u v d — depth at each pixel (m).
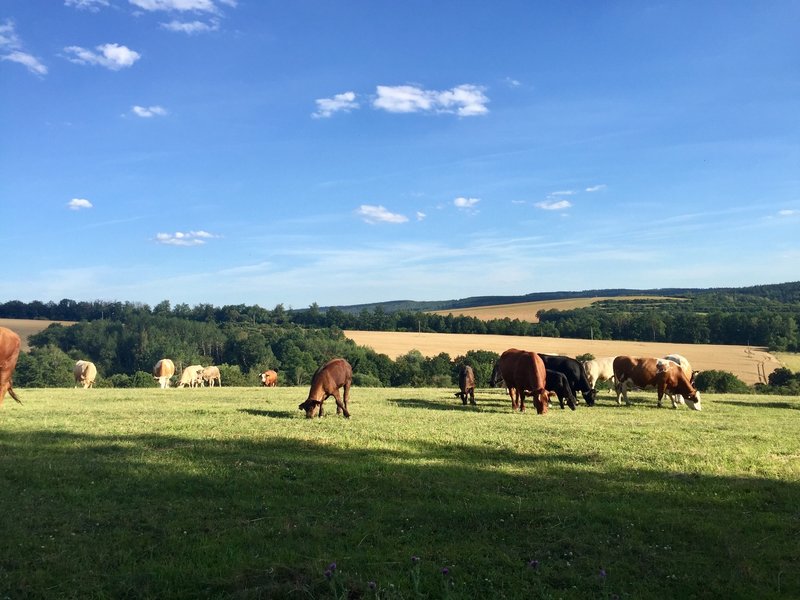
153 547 5.87
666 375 21.19
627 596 5.21
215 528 6.44
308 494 7.80
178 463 9.09
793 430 15.01
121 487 7.78
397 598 4.91
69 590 4.98
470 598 5.06
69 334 76.69
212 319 96.62
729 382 49.97
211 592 5.04
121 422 13.34
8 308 97.69
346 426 13.40
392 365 66.06
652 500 7.96
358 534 6.37
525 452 10.95
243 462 9.25
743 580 5.56
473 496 7.84
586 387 21.58
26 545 5.80
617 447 11.65
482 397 23.91
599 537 6.46
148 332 76.00
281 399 21.41
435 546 6.10
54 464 8.84
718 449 11.55
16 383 56.75
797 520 7.24
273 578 5.22
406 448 10.94
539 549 6.11
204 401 20.06
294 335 77.00
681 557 6.04
